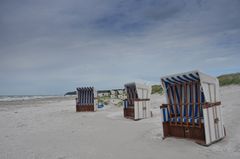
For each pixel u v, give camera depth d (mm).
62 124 12680
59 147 7262
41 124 13062
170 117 7957
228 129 7941
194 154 5816
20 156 6379
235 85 23469
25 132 10539
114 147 6930
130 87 14617
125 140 7840
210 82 6961
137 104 13453
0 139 9047
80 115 17453
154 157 5746
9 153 6738
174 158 5586
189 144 6801
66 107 27672
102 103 25781
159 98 26312
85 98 21438
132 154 6102
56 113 19922
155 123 11289
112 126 11148
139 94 13727
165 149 6445
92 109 20812
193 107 7238
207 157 5527
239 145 6164
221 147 6219
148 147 6762
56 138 8766
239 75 25641
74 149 6906
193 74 6863
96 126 11367
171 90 8016
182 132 7594
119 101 27797
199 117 7031
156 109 17469
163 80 7996
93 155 6148
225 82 25094
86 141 7953
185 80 7441
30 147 7438
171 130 7953
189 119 7309
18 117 17297
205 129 6461
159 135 8250
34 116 17734
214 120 6809
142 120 12969
